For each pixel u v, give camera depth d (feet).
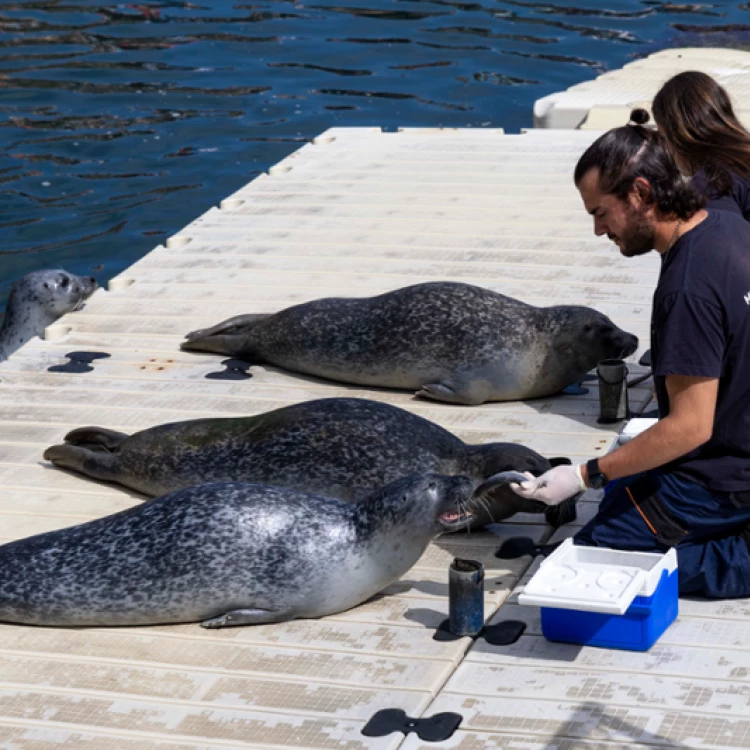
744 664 13.69
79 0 53.88
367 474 17.24
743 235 13.89
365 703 13.44
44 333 24.75
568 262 26.50
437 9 52.42
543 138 35.01
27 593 15.10
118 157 38.45
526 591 13.89
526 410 20.95
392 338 21.52
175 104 42.42
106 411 21.34
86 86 43.96
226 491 15.37
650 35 48.03
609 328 20.71
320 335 22.22
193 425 18.43
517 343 20.99
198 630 15.10
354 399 18.11
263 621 15.07
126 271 27.55
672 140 14.75
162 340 24.32
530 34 48.73
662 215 13.85
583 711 13.05
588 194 13.98
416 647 14.46
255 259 27.73
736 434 14.21
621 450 14.03
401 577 15.75
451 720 13.03
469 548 16.76
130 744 12.93
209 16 51.85
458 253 27.25
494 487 14.64
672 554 14.39
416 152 34.47
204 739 12.96
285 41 48.62
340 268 26.91
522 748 12.51
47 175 37.27
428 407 21.15
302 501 15.40
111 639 14.98
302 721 13.19
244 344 23.30
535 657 14.14
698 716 12.84
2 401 21.91
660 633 14.29
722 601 14.94
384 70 45.37
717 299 13.48
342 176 32.81
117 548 15.14
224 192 36.11
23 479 19.06
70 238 33.60
